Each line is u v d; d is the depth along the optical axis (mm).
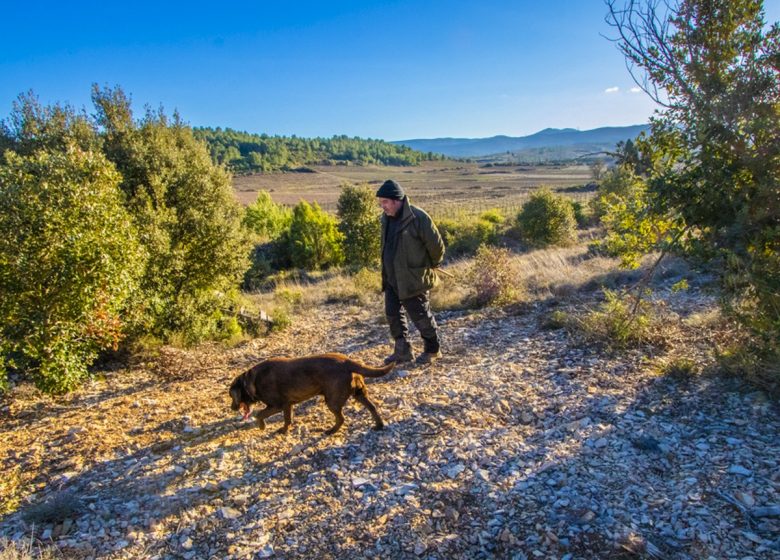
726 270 4168
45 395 6324
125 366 7773
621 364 5266
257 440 4445
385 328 9078
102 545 3139
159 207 9586
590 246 14367
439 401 4824
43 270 5871
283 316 10688
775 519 2723
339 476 3719
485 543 2857
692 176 4285
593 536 2789
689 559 2547
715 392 4281
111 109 11547
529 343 6477
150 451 4387
